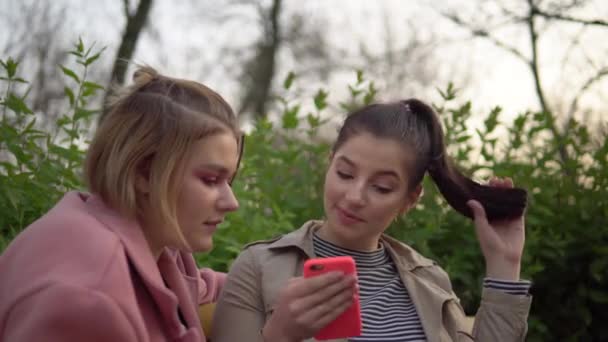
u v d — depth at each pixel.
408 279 1.86
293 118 3.25
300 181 3.17
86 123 2.25
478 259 3.12
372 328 1.74
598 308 3.31
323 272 1.33
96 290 1.16
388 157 1.70
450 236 3.10
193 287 1.67
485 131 3.21
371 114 1.77
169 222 1.34
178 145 1.34
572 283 3.30
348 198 1.70
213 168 1.38
